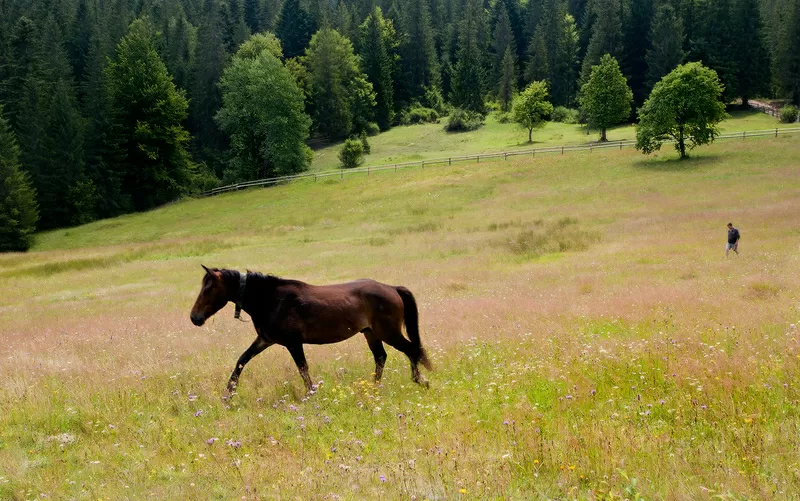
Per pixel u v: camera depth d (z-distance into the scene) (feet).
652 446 19.95
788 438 19.94
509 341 39.27
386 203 194.39
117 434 25.88
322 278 92.89
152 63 264.93
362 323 31.19
